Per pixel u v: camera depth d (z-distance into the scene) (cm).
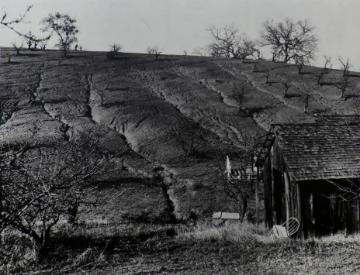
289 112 6619
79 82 7962
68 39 10575
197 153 5025
